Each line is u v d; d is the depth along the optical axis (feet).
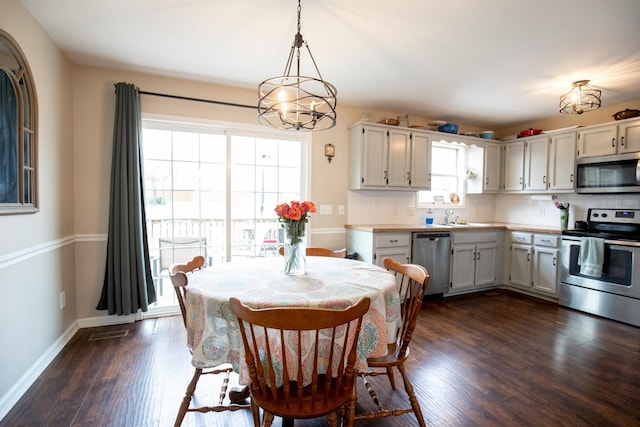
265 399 4.00
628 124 10.53
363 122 11.62
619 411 5.69
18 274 5.93
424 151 12.82
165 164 10.03
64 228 8.12
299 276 5.61
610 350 8.00
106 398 5.91
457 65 8.79
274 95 8.51
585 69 8.93
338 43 7.64
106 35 7.32
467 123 14.98
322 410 3.88
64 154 8.15
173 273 5.31
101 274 9.16
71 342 8.09
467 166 15.17
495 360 7.50
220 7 6.23
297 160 11.79
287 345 4.17
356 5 6.13
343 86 10.41
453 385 6.50
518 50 7.89
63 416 5.40
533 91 10.73
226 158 10.64
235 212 10.87
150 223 9.95
